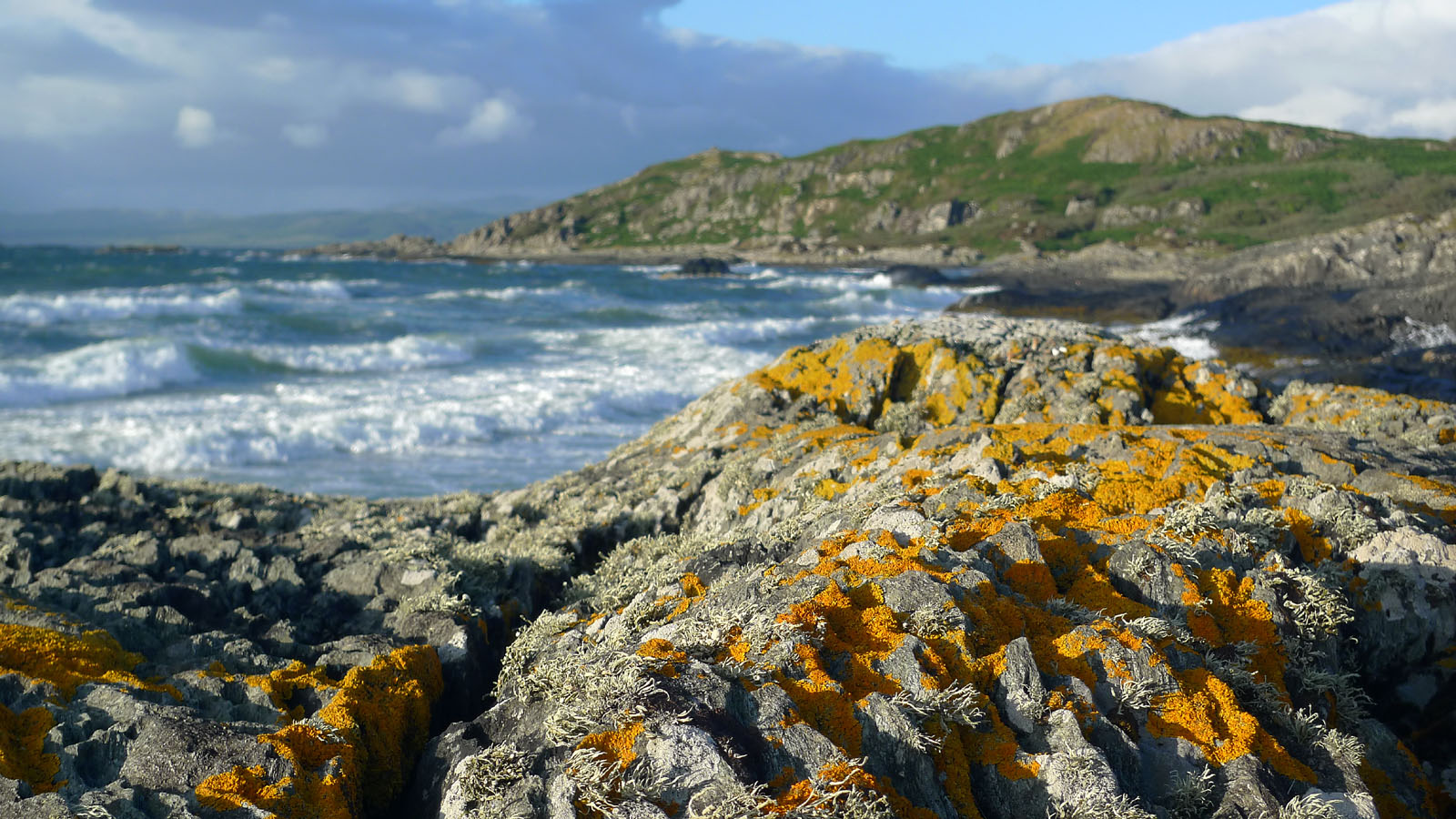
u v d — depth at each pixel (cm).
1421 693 693
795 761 482
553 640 711
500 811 464
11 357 3120
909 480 855
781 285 9412
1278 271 5794
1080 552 697
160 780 505
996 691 550
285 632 772
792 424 1352
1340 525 759
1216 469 850
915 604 594
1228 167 18800
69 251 17375
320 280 7869
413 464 2014
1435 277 4712
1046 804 498
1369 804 520
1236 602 659
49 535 984
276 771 521
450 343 3509
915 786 496
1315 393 1353
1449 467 948
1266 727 584
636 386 2817
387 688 655
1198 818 513
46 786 492
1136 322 5531
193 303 4678
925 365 1454
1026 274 10319
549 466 2019
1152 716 554
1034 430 980
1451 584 710
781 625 554
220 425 2150
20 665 607
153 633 730
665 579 749
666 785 461
